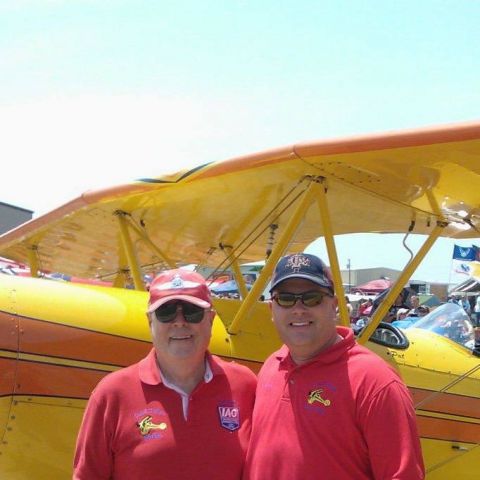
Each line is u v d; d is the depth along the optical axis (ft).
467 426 16.78
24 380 10.44
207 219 17.17
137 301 12.47
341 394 6.57
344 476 6.48
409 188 13.98
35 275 19.94
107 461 7.00
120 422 6.97
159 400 7.04
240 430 7.29
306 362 6.95
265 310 14.28
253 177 12.86
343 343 6.93
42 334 10.73
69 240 19.39
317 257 7.47
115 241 19.66
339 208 16.51
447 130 10.55
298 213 12.85
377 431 6.34
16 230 17.98
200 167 12.84
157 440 6.86
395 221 17.84
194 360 7.16
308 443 6.60
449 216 16.60
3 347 10.35
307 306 7.04
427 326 18.49
